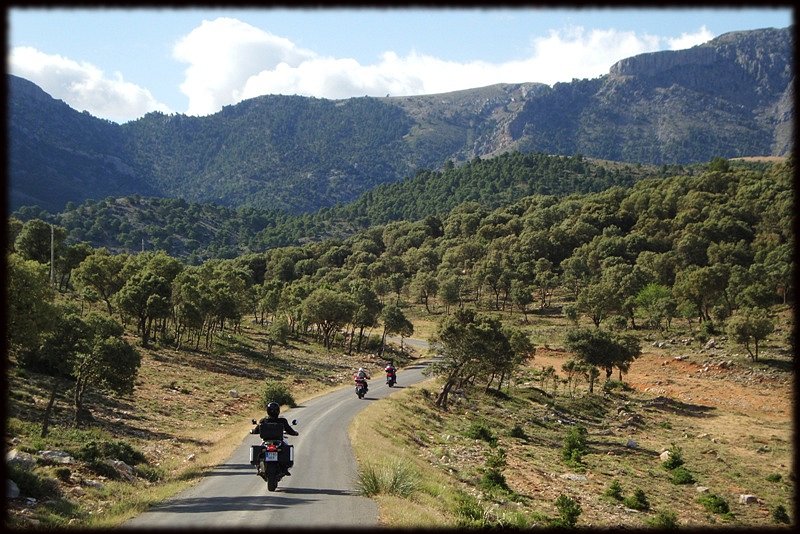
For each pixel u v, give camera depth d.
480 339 62.00
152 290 74.25
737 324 90.56
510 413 65.25
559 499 28.58
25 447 20.50
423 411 54.28
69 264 107.50
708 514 34.81
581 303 123.81
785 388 78.88
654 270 150.75
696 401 77.31
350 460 23.56
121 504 15.30
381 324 122.88
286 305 113.12
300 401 53.34
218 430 39.06
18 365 44.94
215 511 14.37
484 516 17.78
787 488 42.69
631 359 84.94
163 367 62.22
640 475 44.25
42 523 12.69
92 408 39.31
